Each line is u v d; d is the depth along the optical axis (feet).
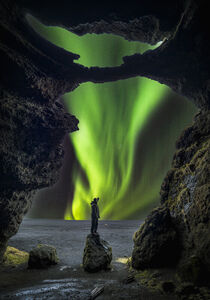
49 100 53.72
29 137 47.73
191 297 23.85
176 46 48.83
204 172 35.37
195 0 39.42
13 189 44.57
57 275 38.47
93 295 26.73
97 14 48.62
